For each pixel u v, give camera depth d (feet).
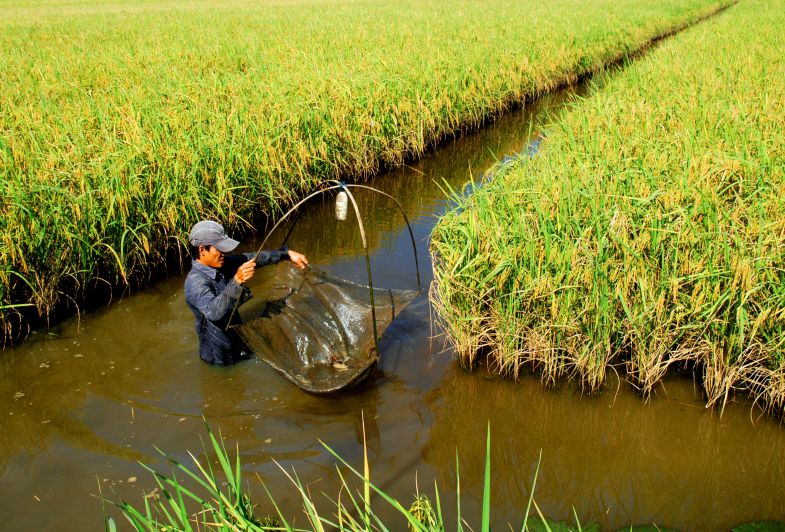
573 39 59.06
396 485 12.17
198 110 27.61
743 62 39.99
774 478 12.55
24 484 12.06
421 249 23.56
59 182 19.95
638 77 37.14
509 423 14.11
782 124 24.50
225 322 15.46
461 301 15.84
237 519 9.65
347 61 39.75
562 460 13.03
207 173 23.58
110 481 12.15
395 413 14.32
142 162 22.17
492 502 11.87
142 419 13.98
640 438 13.65
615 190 17.98
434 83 36.58
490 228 16.49
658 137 23.98
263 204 25.64
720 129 24.07
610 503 11.88
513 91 44.09
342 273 21.34
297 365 15.66
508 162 22.95
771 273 13.98
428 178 31.76
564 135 26.99
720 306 14.26
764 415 14.20
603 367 14.90
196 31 63.05
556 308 14.93
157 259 21.81
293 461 12.73
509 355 15.40
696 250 15.11
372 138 30.89
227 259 16.22
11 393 14.96
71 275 18.74
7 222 17.75
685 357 14.82
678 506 11.82
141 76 36.65
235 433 13.52
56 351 16.72
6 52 47.98
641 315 14.32
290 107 29.25
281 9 95.55
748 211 16.48
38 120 25.79
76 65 40.91
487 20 70.28
